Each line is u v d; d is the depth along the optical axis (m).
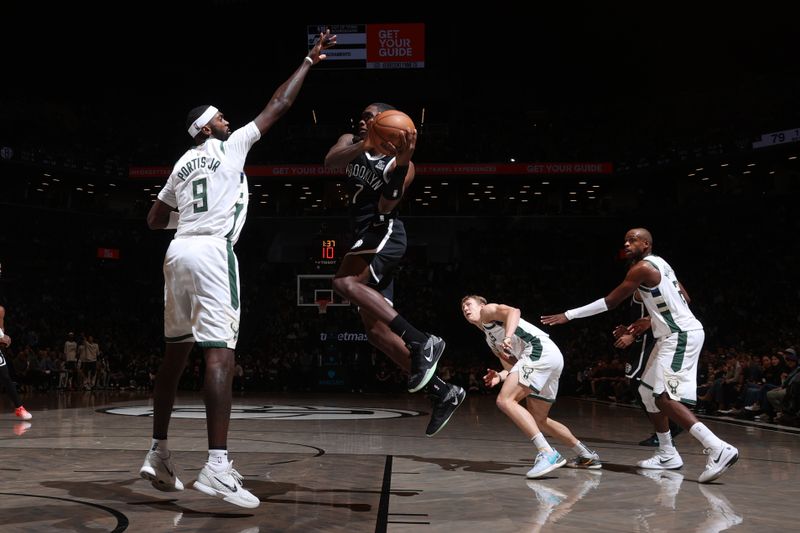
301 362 22.31
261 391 21.02
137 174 29.44
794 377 9.06
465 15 31.64
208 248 3.13
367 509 2.97
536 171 28.89
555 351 4.55
